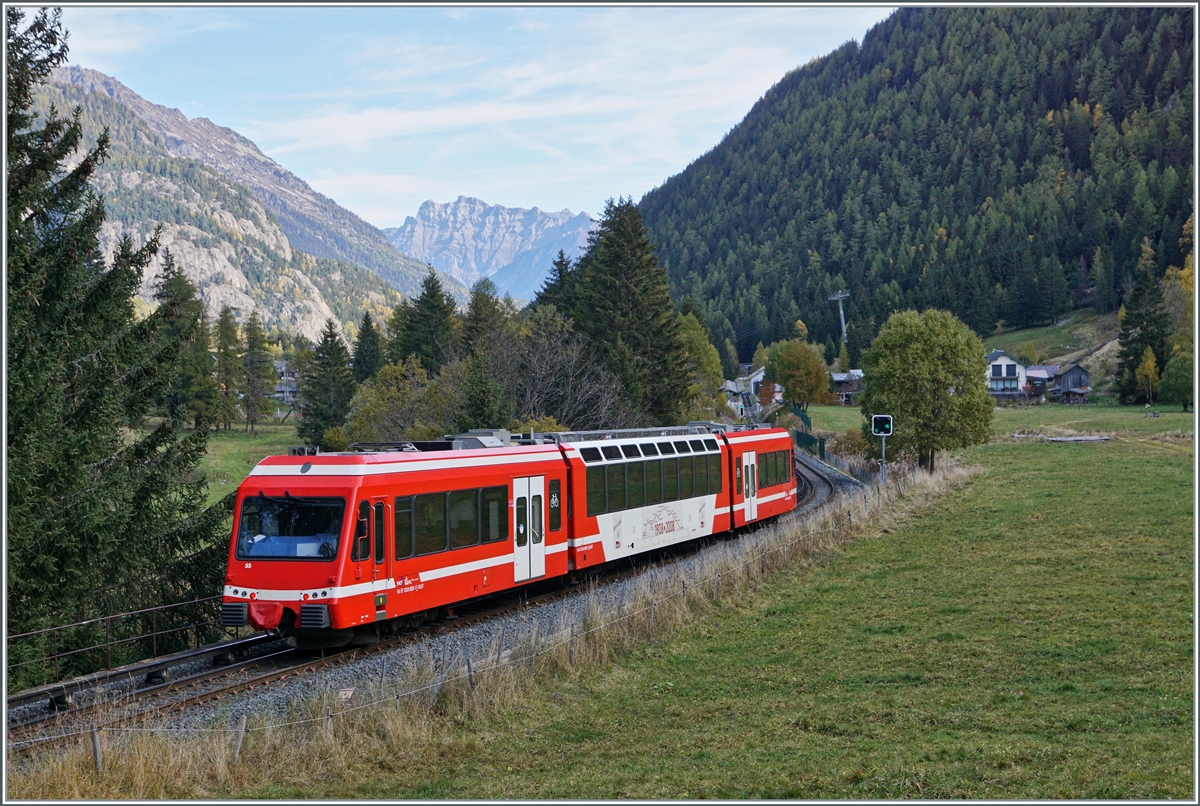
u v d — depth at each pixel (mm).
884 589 20875
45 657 16219
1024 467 47562
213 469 81062
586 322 67062
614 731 12648
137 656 18922
